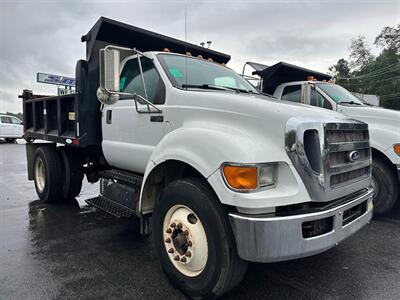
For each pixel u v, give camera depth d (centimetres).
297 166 258
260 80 592
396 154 500
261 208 248
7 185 802
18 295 295
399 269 354
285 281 327
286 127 263
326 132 270
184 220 294
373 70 4869
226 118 300
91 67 473
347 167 296
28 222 505
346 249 408
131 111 404
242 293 303
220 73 439
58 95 534
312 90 642
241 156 254
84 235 450
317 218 256
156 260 371
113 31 461
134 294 299
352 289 311
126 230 472
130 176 425
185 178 303
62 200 627
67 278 327
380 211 529
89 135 482
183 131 308
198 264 283
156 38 488
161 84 371
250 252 247
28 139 679
